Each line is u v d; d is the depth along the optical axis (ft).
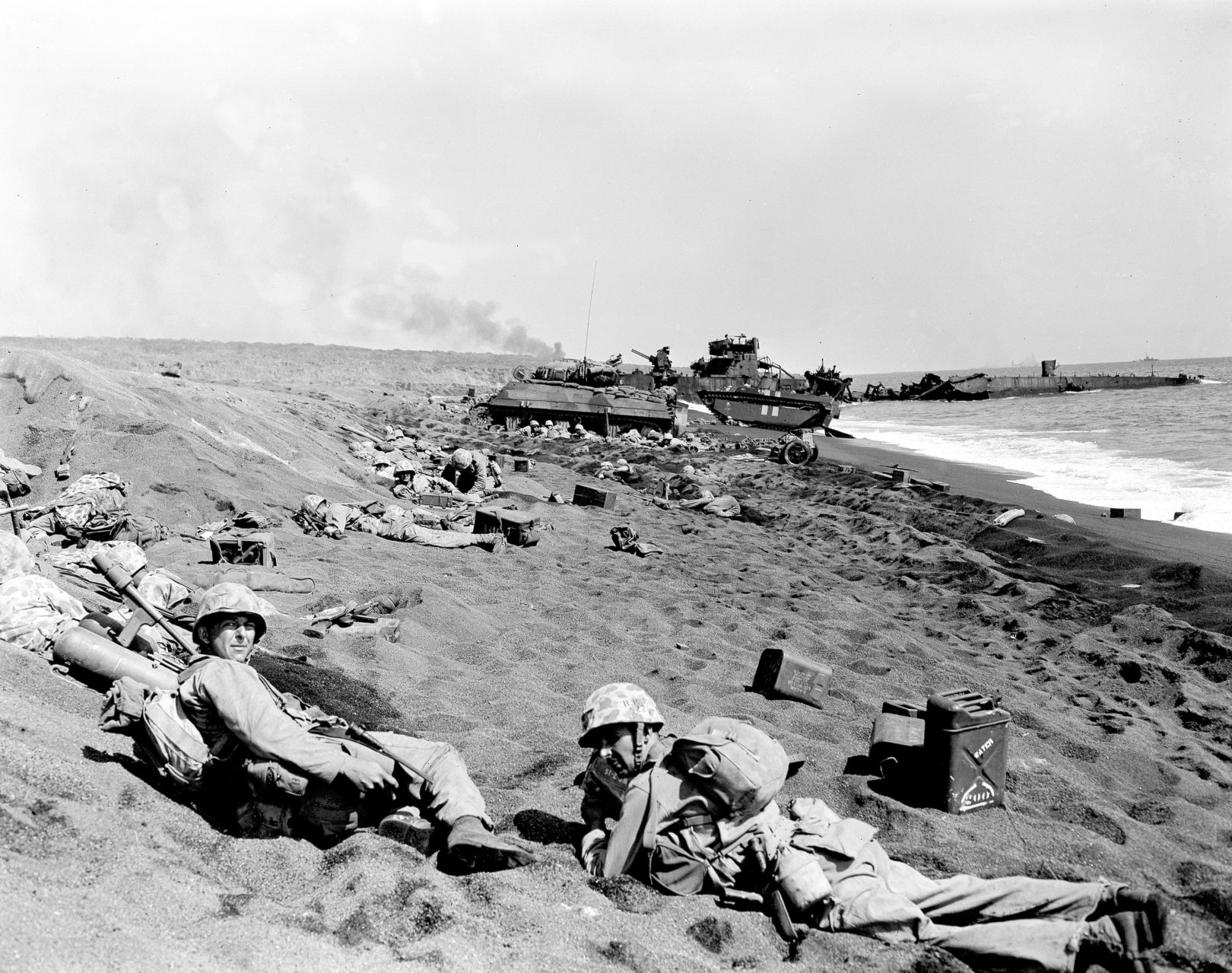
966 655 28.58
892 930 10.98
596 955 10.02
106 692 14.90
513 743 17.42
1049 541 50.47
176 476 38.75
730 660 24.82
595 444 106.22
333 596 26.48
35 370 44.32
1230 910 12.60
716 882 11.77
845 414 224.74
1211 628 33.86
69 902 8.88
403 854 11.60
